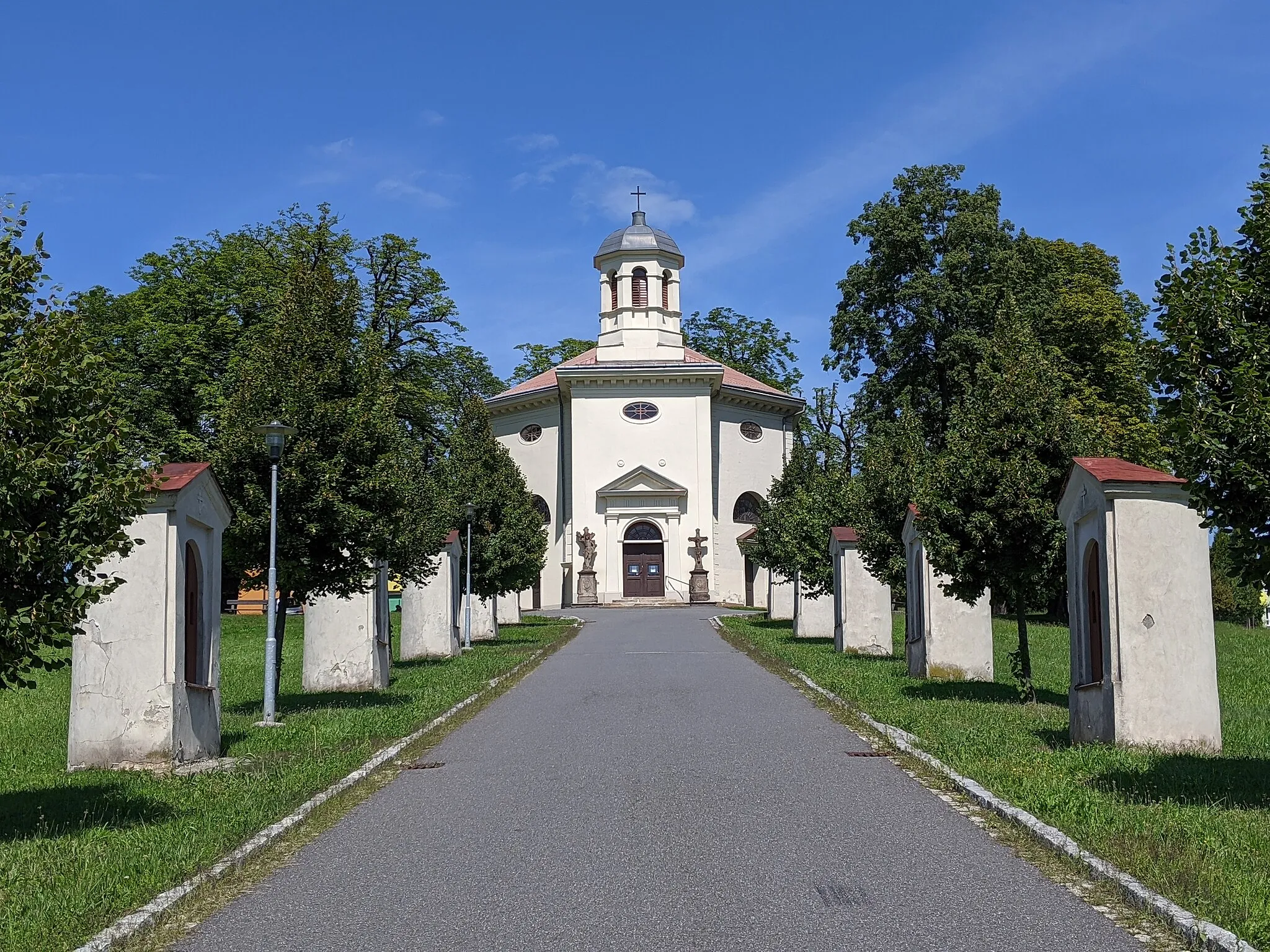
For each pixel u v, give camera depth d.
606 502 60.19
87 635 12.34
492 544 36.41
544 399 62.91
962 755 12.14
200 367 41.66
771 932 6.41
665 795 10.58
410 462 23.55
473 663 26.34
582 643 34.12
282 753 13.29
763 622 43.06
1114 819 8.62
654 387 60.72
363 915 6.92
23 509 8.43
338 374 18.48
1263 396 8.80
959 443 17.81
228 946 6.39
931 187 46.66
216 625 13.76
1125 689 11.98
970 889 7.21
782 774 11.63
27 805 10.30
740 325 75.06
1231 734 13.92
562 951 6.17
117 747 12.26
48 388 8.42
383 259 46.84
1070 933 6.25
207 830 8.96
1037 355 18.12
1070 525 13.47
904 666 23.94
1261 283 9.72
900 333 46.25
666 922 6.64
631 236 63.25
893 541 25.44
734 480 62.72
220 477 17.92
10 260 9.16
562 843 8.73
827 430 53.44
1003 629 36.94
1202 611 12.06
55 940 6.29
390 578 23.08
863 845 8.45
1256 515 8.97
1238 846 7.80
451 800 10.54
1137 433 40.16
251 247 45.09
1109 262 50.09
